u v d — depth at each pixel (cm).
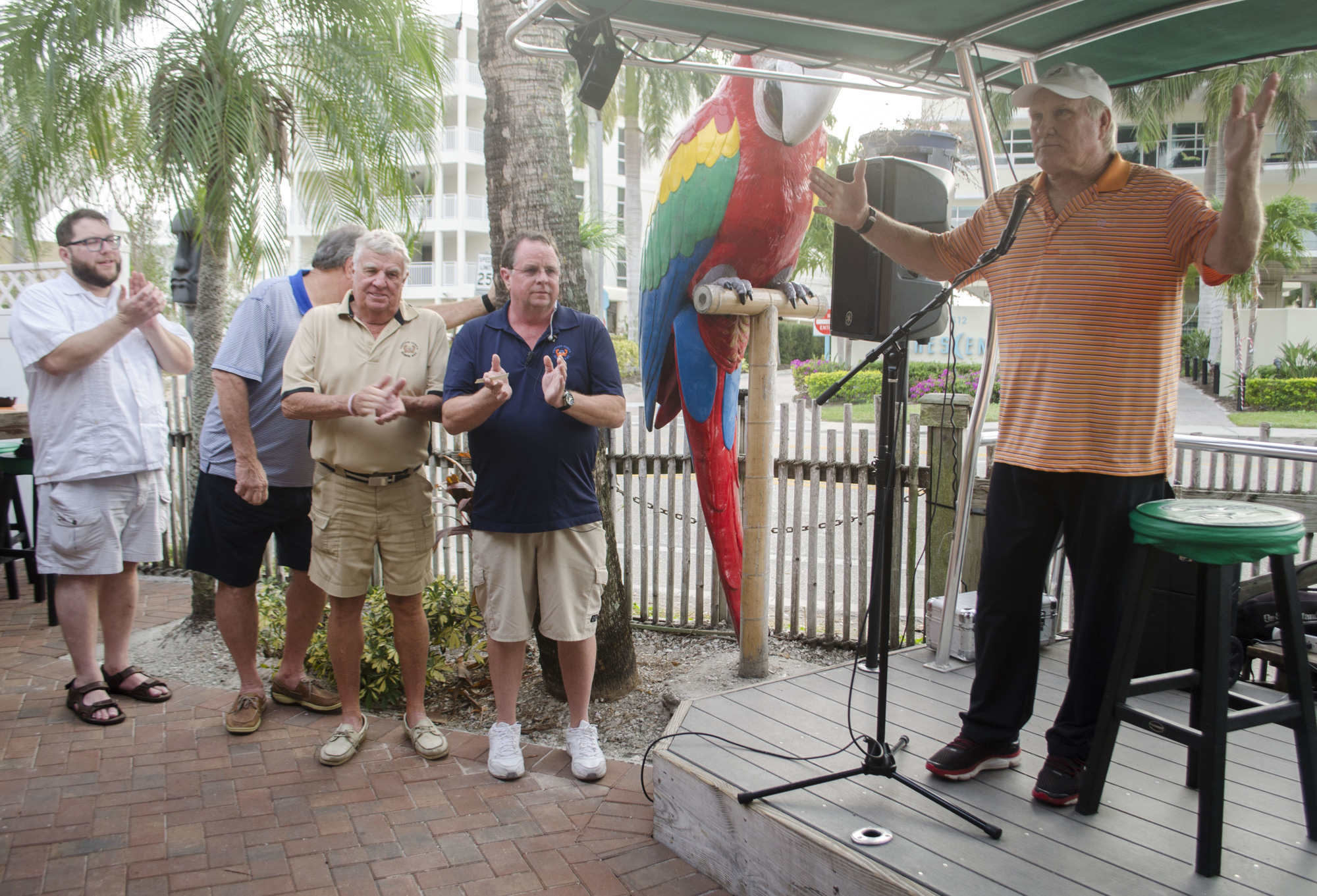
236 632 366
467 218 3181
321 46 488
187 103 444
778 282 377
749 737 291
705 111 344
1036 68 359
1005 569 250
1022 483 247
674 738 291
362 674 396
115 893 256
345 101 490
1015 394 251
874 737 288
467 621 428
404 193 549
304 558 370
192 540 364
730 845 256
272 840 285
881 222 278
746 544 398
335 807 306
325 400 312
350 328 328
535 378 313
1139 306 231
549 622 324
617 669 412
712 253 352
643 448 511
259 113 474
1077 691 245
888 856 219
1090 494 237
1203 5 293
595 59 294
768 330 381
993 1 290
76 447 365
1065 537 249
